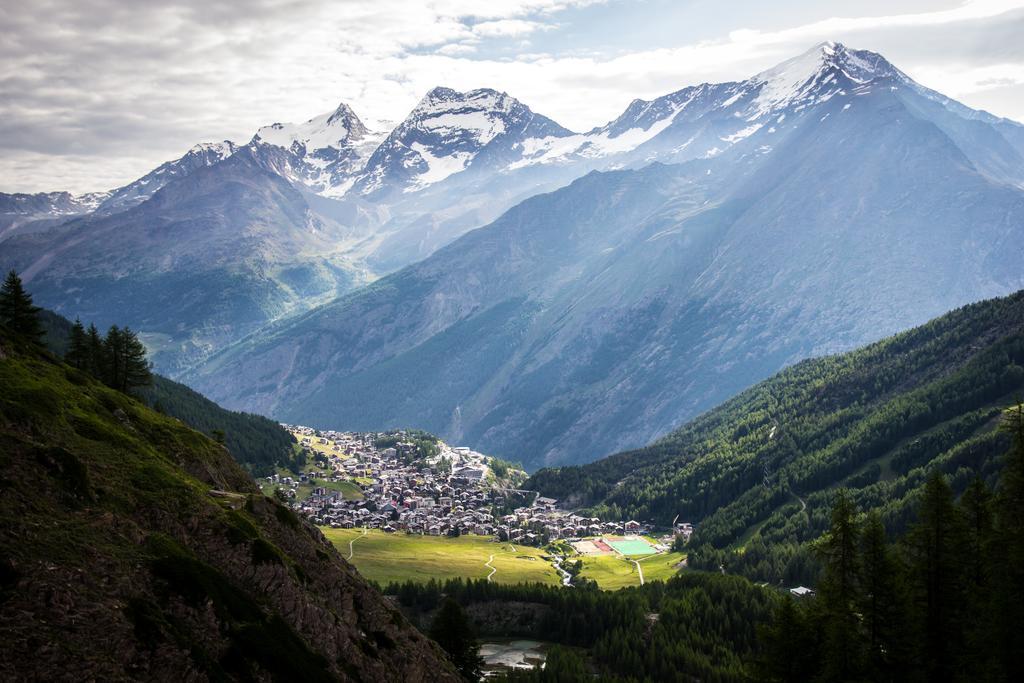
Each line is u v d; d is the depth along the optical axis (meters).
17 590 70.75
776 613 104.62
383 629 108.25
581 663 162.50
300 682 84.88
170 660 75.56
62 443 92.94
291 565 99.94
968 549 100.25
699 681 155.88
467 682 118.38
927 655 95.25
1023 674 86.56
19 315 152.00
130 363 181.25
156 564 83.12
